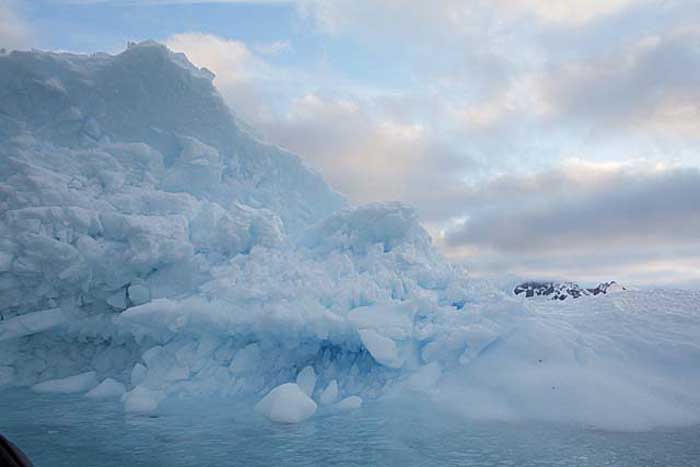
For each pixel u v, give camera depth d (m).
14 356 12.31
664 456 7.25
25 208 12.18
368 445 7.90
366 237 13.33
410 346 10.81
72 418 9.43
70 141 14.74
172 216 12.87
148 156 14.58
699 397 9.05
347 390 10.76
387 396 10.25
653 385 9.35
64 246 11.75
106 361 12.37
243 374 11.23
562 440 7.96
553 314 11.99
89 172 13.91
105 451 7.71
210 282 11.70
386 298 11.41
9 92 14.30
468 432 8.41
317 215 16.83
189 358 11.31
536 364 10.02
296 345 11.17
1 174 13.25
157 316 10.98
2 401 10.70
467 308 11.53
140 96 15.19
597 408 8.86
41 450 7.76
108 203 13.16
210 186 15.18
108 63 15.12
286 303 10.92
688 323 10.95
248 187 15.82
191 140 14.88
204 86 15.62
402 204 13.49
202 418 9.43
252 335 11.30
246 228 12.98
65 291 12.33
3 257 11.62
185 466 7.14
